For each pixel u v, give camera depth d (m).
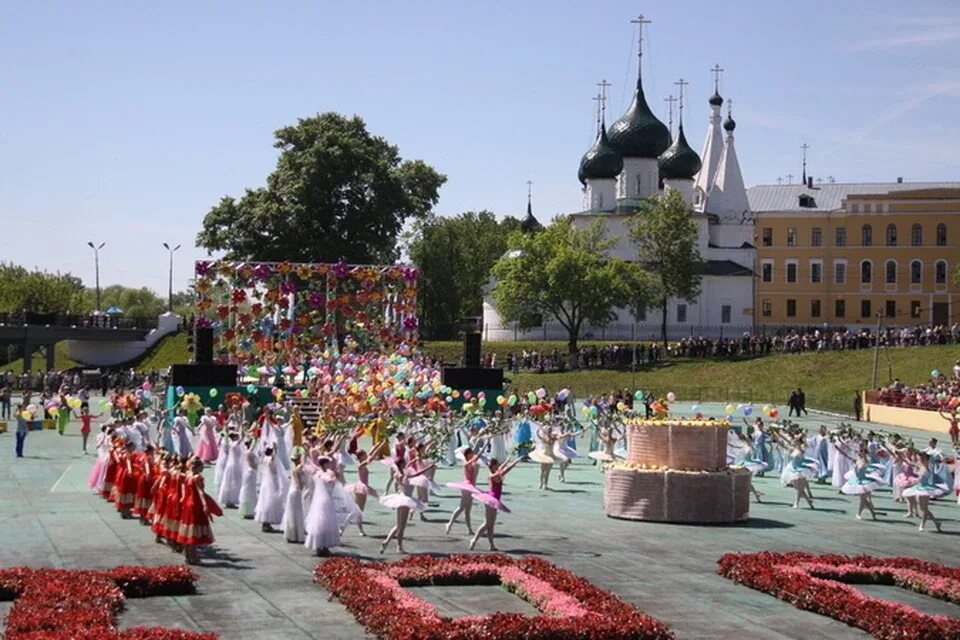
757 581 23.45
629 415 51.69
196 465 25.56
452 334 148.00
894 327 131.75
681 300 124.88
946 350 91.88
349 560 24.31
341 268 73.56
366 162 105.25
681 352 102.38
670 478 32.50
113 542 27.66
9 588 21.31
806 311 138.12
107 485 34.81
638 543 29.00
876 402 74.62
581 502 36.81
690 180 130.25
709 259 128.62
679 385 92.62
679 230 112.56
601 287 103.44
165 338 113.94
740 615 21.34
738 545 29.02
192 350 73.50
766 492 41.19
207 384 64.81
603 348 104.56
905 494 33.09
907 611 20.53
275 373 66.88
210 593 22.34
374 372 58.47
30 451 52.41
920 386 80.00
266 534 29.09
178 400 61.75
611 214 126.06
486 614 20.81
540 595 21.44
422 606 20.23
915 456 34.38
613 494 33.28
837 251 137.38
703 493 32.34
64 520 31.06
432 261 148.00
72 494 36.66
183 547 25.84
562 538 29.48
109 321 111.50
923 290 135.12
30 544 27.34
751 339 102.62
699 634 19.88
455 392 57.41
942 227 134.50
